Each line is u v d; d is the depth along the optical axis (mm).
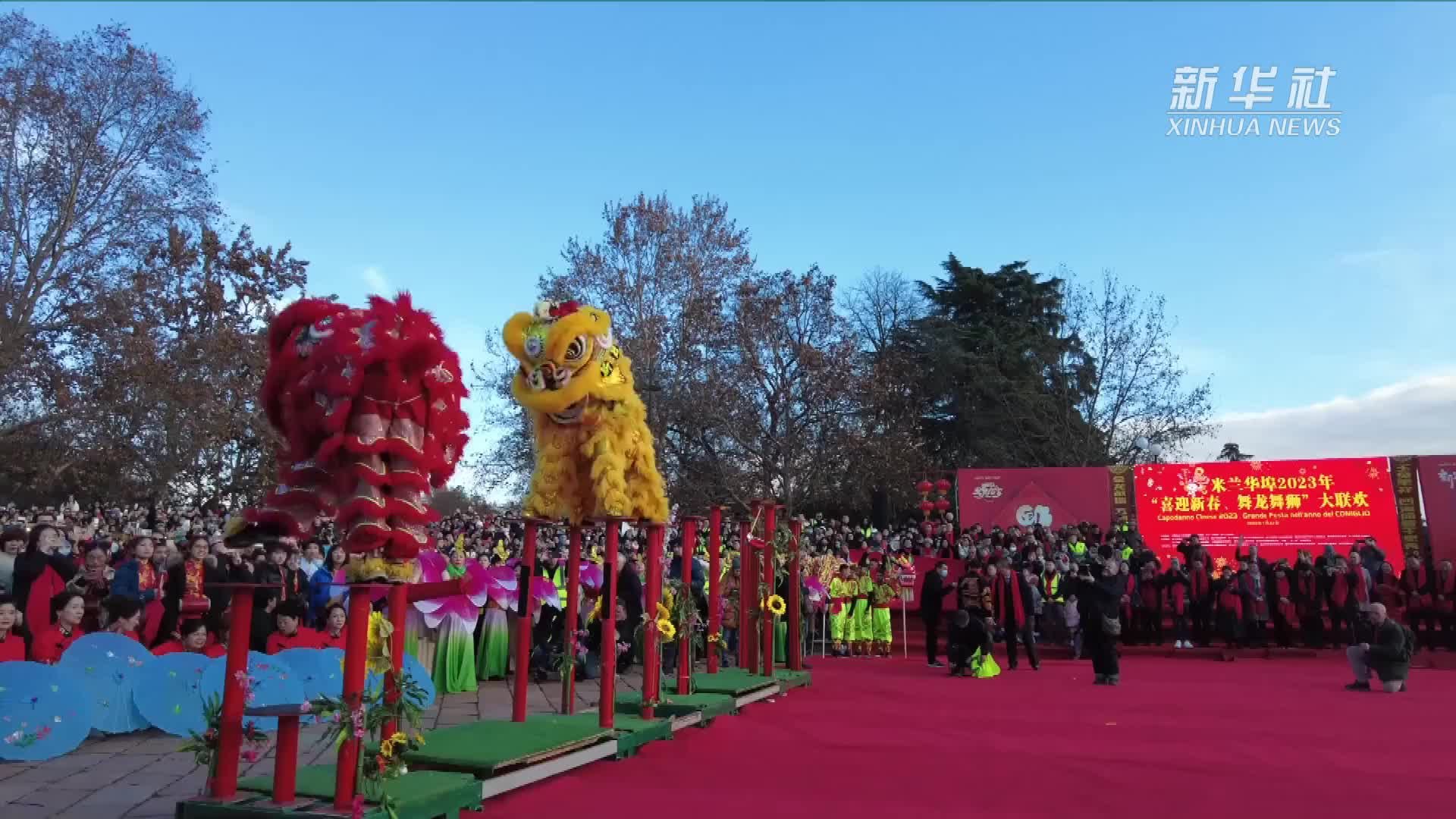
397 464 5012
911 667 16562
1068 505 24703
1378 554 20250
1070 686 13117
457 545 15367
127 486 27953
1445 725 9570
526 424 31875
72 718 7262
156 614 9711
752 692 10602
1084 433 36375
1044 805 6008
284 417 5289
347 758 4824
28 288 24641
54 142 24812
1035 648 16594
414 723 5172
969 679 14000
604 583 7766
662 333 31484
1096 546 21453
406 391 5051
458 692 11148
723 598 14547
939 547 23375
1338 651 18578
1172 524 23656
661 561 9680
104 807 5684
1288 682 13938
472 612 11227
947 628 19938
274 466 26672
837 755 7586
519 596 8195
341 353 4934
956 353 39625
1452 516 21562
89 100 25109
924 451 37562
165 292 25547
